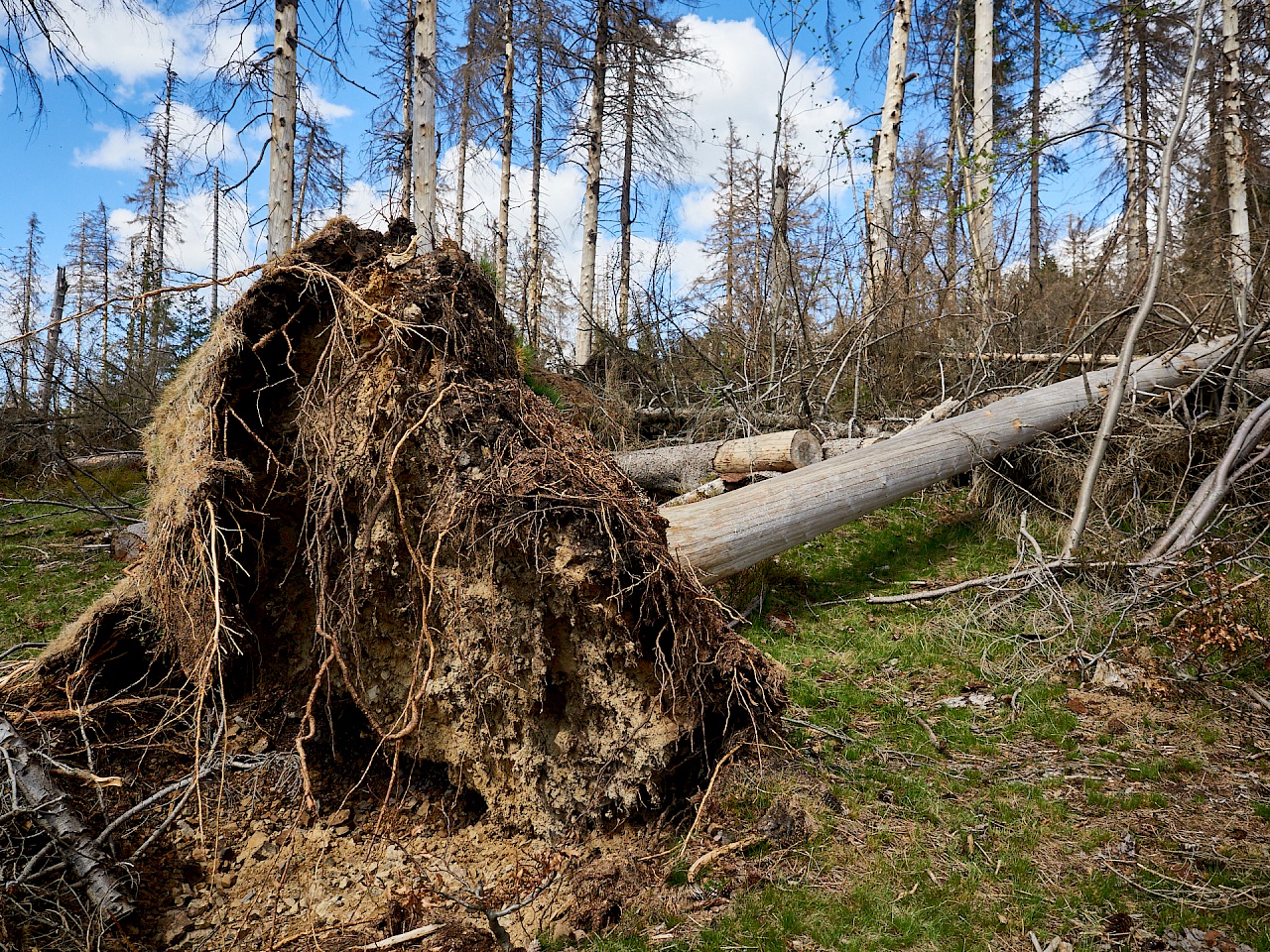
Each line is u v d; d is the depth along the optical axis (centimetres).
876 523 728
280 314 357
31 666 369
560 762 340
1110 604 526
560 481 324
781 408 945
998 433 690
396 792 365
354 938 285
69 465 854
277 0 1036
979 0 1158
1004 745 405
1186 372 760
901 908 281
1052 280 1209
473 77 1634
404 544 343
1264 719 409
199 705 319
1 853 287
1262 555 562
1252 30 1318
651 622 327
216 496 335
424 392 336
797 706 445
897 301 938
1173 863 304
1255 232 1045
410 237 384
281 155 1041
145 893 305
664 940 272
